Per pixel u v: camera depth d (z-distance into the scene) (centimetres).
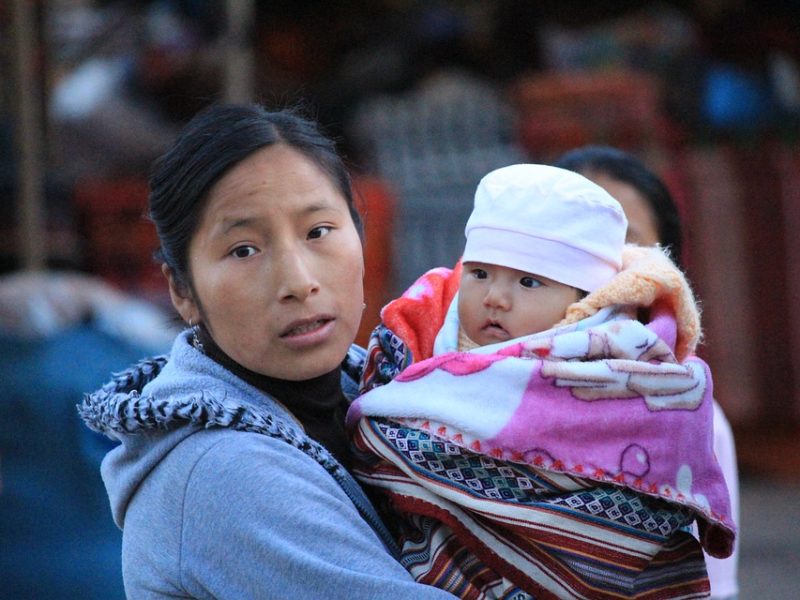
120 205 2062
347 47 3067
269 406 693
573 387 666
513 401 668
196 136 671
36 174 1766
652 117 2428
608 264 745
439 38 2761
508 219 738
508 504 659
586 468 655
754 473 2523
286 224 660
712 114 2820
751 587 1947
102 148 2380
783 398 2644
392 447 687
